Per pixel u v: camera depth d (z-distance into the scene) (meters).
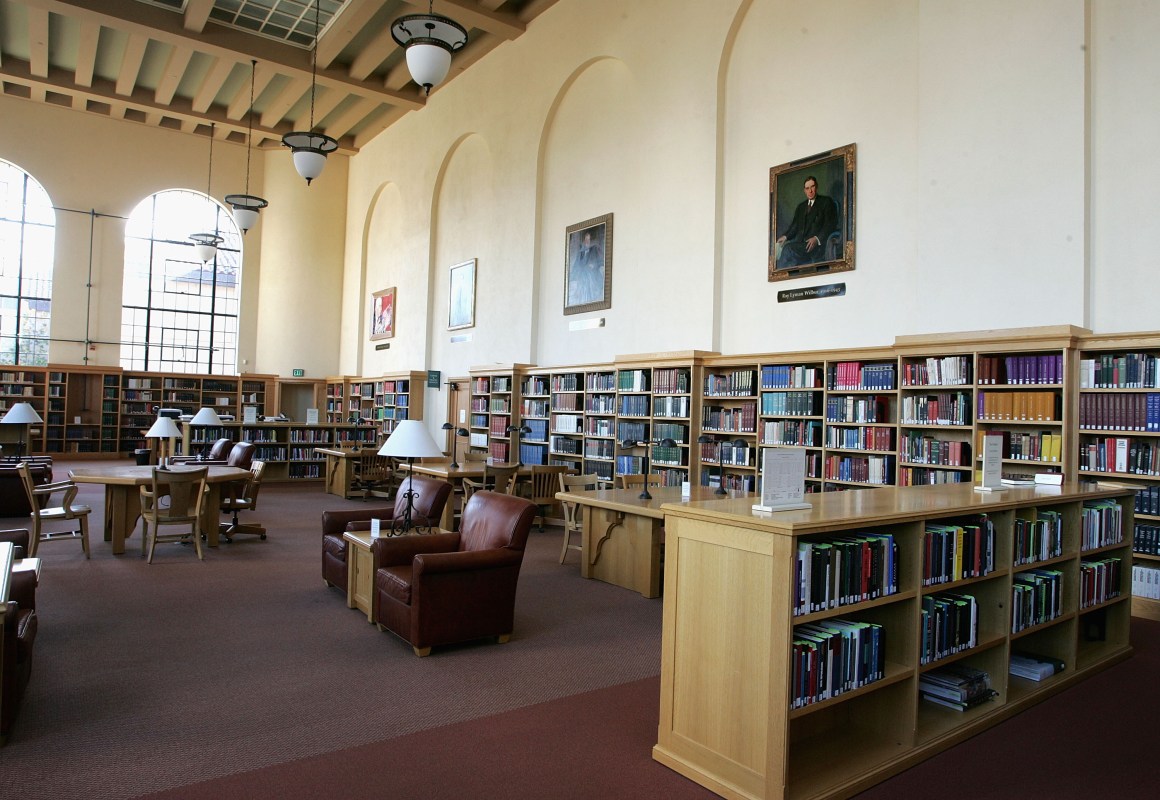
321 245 18.03
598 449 9.71
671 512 3.06
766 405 7.66
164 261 17.61
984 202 6.09
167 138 17.45
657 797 2.74
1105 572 4.54
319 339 17.95
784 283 7.83
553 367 10.65
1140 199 5.41
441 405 14.05
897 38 6.95
